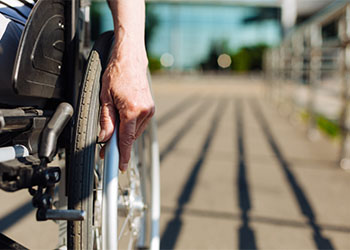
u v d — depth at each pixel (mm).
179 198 2359
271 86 8453
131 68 836
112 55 860
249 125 5258
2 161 674
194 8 23188
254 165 3154
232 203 2293
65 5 916
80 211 706
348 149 3234
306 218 2090
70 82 952
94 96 855
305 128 5043
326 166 3137
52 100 972
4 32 811
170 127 4969
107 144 828
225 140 4176
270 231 1926
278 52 7777
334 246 1775
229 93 11102
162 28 23125
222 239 1829
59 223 1092
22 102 892
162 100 8523
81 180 793
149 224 1493
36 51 774
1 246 732
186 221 2025
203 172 2934
